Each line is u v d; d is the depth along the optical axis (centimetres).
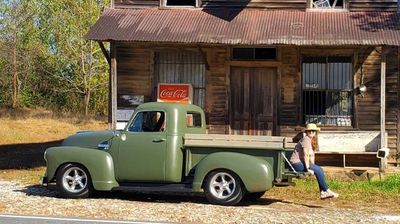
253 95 1748
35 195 1198
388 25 1592
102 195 1223
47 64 4550
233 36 1556
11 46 4534
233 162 1075
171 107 1136
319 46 1597
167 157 1119
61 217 937
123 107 1775
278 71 1730
